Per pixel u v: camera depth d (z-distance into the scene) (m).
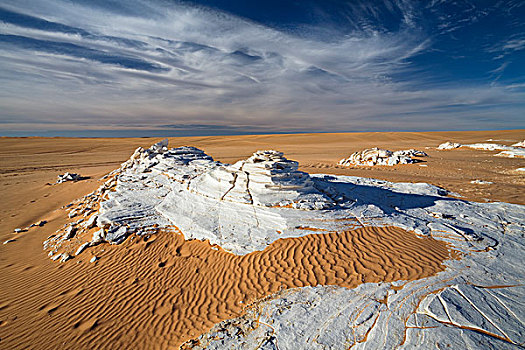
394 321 4.51
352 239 7.17
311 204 8.37
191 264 6.90
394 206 10.00
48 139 71.81
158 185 11.55
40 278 7.16
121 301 6.03
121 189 11.80
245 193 8.99
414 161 24.69
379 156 26.00
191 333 4.92
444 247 6.94
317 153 40.00
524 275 5.61
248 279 6.08
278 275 6.05
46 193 16.22
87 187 16.34
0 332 5.39
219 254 6.98
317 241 7.03
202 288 6.08
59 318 5.70
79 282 6.84
